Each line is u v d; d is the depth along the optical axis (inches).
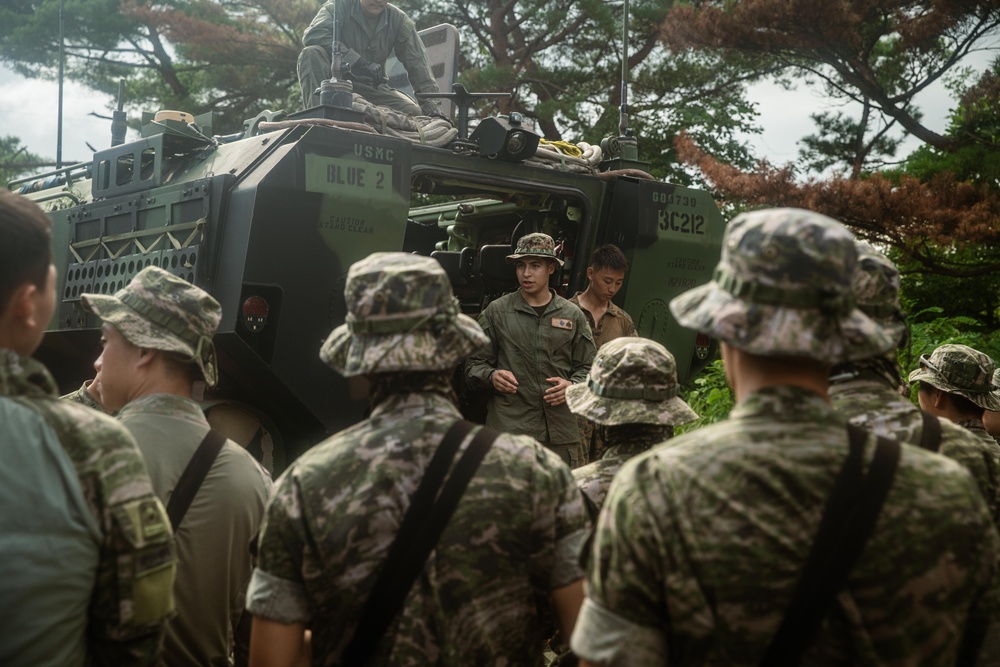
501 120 189.3
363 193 167.2
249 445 171.9
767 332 58.4
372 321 72.9
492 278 194.9
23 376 64.7
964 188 358.9
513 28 629.3
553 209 209.2
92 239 189.9
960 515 58.8
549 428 181.8
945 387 120.2
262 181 156.9
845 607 56.6
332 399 167.8
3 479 62.0
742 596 56.6
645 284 209.8
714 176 389.7
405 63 226.8
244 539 93.5
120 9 630.5
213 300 96.0
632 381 97.7
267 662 72.1
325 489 71.0
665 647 58.8
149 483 67.6
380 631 69.5
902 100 450.6
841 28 405.1
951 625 58.1
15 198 66.5
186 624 89.7
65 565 62.4
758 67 569.6
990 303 414.0
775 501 57.4
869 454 59.2
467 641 69.6
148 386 93.6
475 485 70.8
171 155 186.4
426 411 73.4
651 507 58.6
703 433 61.1
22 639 61.3
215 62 651.5
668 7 557.3
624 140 220.2
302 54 211.5
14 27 646.5
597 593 59.7
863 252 87.1
